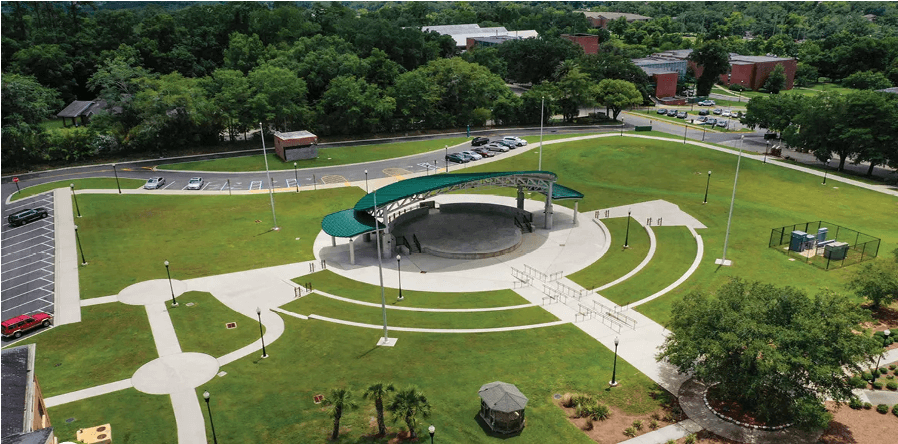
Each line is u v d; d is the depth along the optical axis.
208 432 39.91
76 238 73.50
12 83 100.44
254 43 159.38
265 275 65.56
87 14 173.88
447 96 151.25
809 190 95.38
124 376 46.62
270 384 45.34
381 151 122.44
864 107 101.31
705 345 39.47
